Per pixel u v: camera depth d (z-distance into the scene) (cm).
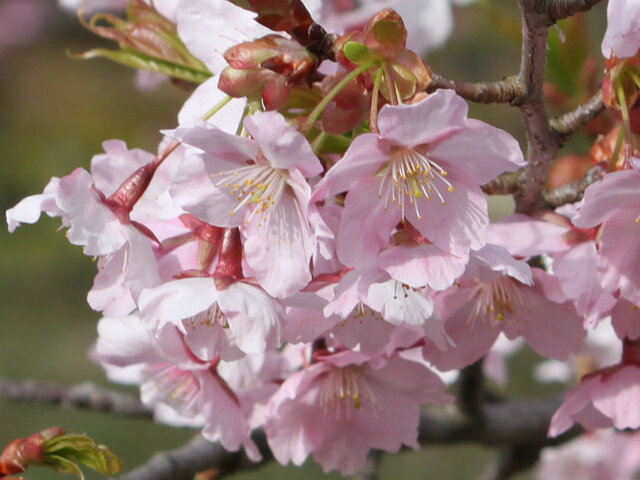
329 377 58
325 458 58
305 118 54
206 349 54
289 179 53
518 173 56
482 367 64
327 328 54
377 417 58
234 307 53
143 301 53
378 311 54
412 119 52
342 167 52
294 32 54
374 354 56
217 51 56
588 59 63
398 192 53
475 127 52
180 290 53
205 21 56
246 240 53
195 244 54
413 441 58
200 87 56
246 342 53
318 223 52
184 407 58
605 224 53
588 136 61
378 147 53
